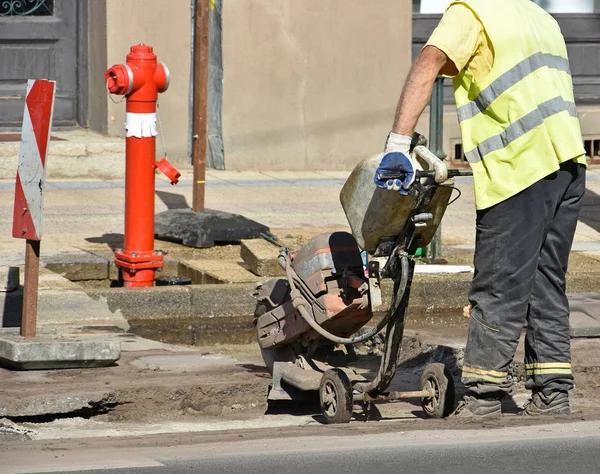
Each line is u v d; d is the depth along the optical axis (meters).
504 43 19.97
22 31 50.16
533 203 20.27
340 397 20.94
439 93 32.25
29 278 24.47
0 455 18.23
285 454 18.27
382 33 51.44
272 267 32.50
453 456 18.11
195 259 34.84
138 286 30.95
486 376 20.91
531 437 19.34
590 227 40.84
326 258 21.91
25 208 24.19
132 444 19.20
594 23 57.78
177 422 22.45
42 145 23.73
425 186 19.56
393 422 21.14
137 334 29.50
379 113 51.84
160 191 44.16
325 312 21.73
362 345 28.89
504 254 20.42
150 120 30.83
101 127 49.53
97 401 22.16
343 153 51.72
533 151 20.08
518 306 20.64
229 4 49.59
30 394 21.95
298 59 50.66
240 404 23.45
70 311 29.36
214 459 17.98
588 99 57.75
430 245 34.31
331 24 50.81
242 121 50.38
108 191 43.69
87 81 50.62
